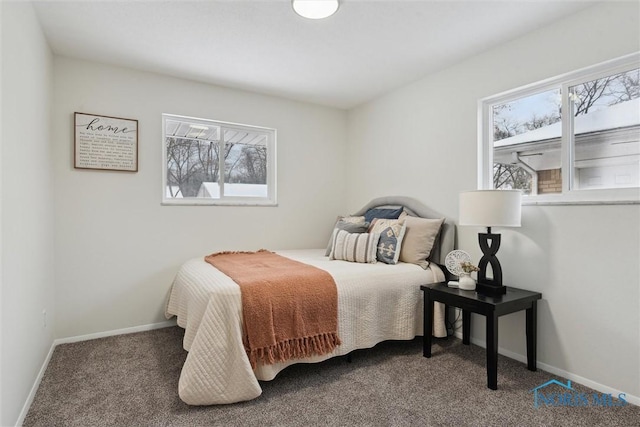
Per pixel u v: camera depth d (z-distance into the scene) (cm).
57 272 276
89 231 289
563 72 227
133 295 307
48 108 258
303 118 401
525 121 259
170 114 324
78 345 273
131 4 211
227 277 226
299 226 399
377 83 342
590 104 223
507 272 257
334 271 249
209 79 332
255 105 370
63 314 278
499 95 268
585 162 225
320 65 300
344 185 429
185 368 188
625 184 208
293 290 216
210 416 179
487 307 209
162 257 320
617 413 184
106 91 295
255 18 227
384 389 207
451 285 254
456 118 297
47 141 254
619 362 201
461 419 178
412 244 292
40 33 231
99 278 293
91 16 224
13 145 165
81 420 175
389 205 359
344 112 428
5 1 154
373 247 288
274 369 204
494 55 268
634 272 196
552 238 231
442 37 252
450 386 211
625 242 199
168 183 335
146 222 313
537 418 179
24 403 179
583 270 216
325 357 223
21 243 178
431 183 321
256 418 178
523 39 249
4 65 152
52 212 269
